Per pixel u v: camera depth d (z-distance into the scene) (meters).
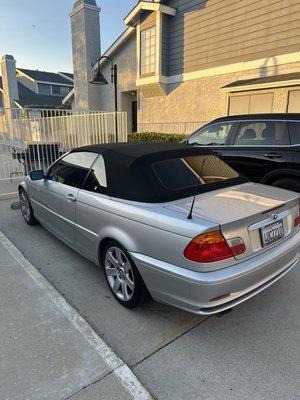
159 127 14.59
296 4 9.65
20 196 5.42
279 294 3.26
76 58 18.53
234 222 2.40
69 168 3.98
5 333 2.69
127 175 3.06
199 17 12.16
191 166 3.25
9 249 4.36
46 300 3.17
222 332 2.72
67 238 3.97
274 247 2.74
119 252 3.02
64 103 21.52
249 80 10.95
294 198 2.96
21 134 8.66
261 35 10.61
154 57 13.58
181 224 2.43
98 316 2.94
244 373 2.29
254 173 5.38
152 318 2.91
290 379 2.24
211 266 2.33
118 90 16.98
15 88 26.22
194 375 2.28
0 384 2.19
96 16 17.66
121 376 2.26
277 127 5.19
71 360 2.40
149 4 12.85
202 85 12.59
